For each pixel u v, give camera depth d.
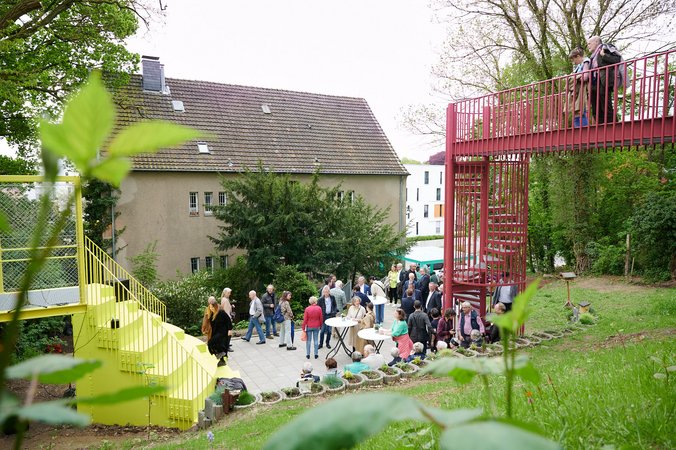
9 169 16.75
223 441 7.18
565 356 9.62
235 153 25.03
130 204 21.92
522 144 9.82
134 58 17.11
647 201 21.00
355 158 28.47
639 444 2.53
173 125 0.39
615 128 7.82
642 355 6.55
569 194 23.78
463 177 12.09
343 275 22.36
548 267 27.59
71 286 10.10
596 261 23.42
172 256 22.89
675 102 7.00
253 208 20.73
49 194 0.47
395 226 29.61
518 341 11.48
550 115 9.09
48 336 16.00
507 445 0.42
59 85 15.30
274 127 27.55
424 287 16.31
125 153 0.39
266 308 15.27
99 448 8.84
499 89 22.03
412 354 11.30
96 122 0.37
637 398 3.53
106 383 10.50
